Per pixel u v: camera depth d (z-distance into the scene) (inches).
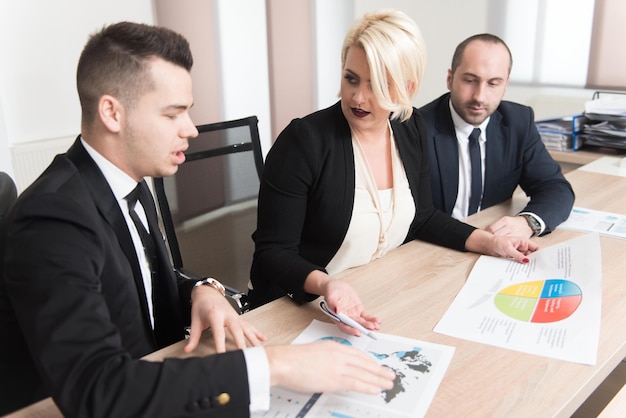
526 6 124.7
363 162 57.5
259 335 40.5
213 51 132.7
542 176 75.4
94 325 30.3
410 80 53.0
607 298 46.1
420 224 61.2
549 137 106.3
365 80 52.1
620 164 89.9
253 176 76.7
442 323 42.7
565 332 41.1
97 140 37.4
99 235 34.1
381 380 33.3
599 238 59.2
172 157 38.1
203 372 30.1
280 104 147.9
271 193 55.2
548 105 127.5
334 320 43.3
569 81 123.5
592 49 118.9
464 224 59.1
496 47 71.7
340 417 32.7
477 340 40.3
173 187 69.1
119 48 35.0
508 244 54.6
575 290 47.3
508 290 47.9
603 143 101.9
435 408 33.2
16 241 31.5
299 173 54.4
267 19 139.3
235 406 30.3
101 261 33.9
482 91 71.4
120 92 35.4
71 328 29.7
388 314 44.2
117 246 38.2
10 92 110.8
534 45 126.0
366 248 58.6
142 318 40.7
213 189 73.0
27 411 33.7
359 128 56.3
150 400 29.0
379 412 33.0
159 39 35.9
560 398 34.0
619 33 114.6
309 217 57.3
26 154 111.4
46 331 29.6
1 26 107.5
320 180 55.3
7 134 110.1
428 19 140.8
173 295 45.8
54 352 29.4
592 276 49.8
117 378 29.1
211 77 134.0
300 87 150.5
